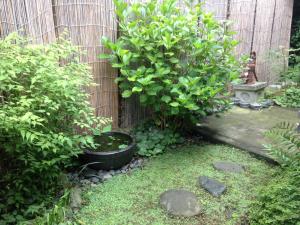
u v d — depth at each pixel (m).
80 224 1.96
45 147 1.91
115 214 2.08
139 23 3.21
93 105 3.17
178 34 3.07
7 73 1.78
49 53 2.12
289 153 2.24
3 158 2.18
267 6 5.59
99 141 3.01
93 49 3.05
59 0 2.70
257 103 4.80
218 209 2.12
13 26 2.35
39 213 2.03
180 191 2.32
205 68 3.15
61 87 2.03
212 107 3.38
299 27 6.90
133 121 3.66
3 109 1.79
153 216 2.06
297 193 1.87
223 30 3.68
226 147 3.21
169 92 3.06
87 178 2.60
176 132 3.50
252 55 4.95
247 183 2.46
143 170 2.73
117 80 3.08
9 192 2.10
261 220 1.87
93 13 2.97
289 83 6.04
